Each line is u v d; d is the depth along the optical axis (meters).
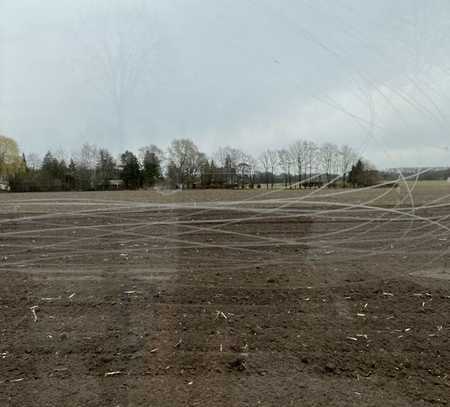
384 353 2.72
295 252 3.93
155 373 2.48
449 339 2.90
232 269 4.01
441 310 3.35
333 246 3.77
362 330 3.04
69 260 3.69
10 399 2.24
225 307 3.39
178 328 3.05
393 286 3.80
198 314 3.28
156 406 2.15
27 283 3.89
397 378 2.45
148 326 3.08
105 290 3.71
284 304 3.45
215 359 2.63
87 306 3.41
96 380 2.42
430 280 3.88
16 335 2.96
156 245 3.63
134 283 3.81
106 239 3.55
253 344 2.82
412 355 2.70
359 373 2.49
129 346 2.80
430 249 3.56
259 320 3.19
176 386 2.34
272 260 3.89
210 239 3.72
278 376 2.45
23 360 2.65
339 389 2.32
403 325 3.11
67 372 2.51
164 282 3.87
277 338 2.91
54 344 2.84
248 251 3.84
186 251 3.98
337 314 3.29
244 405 2.15
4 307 3.39
